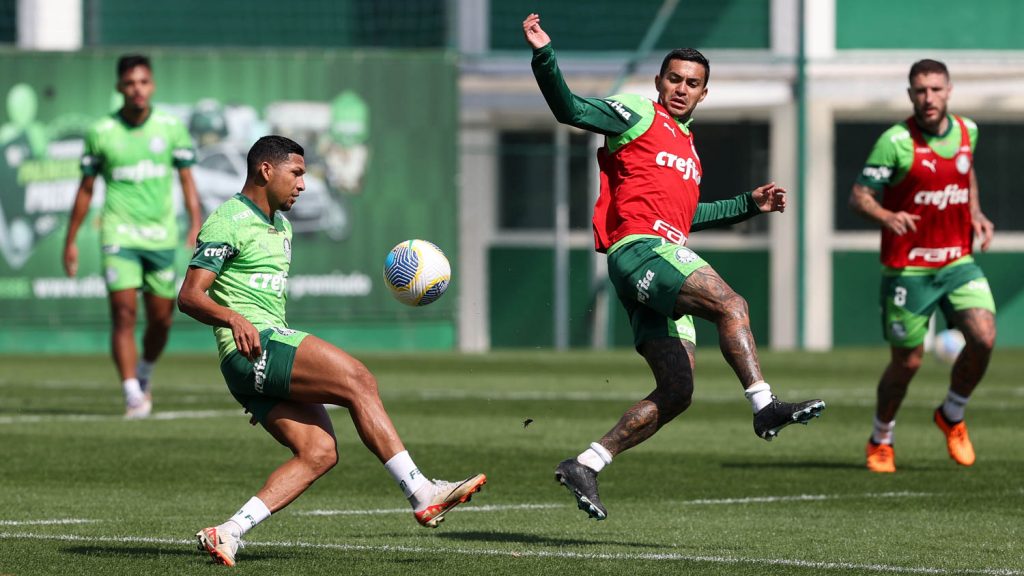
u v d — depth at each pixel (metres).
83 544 21.83
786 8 78.94
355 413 19.77
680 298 20.78
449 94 72.44
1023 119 81.19
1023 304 81.69
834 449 35.78
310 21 84.31
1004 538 23.02
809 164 79.00
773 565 20.41
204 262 19.98
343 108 71.38
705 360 68.00
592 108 21.73
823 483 29.89
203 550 20.73
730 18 79.75
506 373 59.69
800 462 33.28
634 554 21.31
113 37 82.75
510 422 41.56
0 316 69.31
